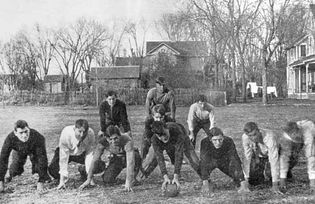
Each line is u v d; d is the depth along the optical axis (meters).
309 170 5.88
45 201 5.51
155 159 6.56
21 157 6.37
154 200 5.45
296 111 20.41
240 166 5.85
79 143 6.23
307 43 37.34
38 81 40.03
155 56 33.94
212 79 32.22
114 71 36.38
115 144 6.02
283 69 44.94
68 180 6.68
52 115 21.72
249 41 32.44
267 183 6.23
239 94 40.69
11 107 32.12
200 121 8.13
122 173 7.17
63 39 38.31
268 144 5.75
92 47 37.91
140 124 15.98
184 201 5.39
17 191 6.11
